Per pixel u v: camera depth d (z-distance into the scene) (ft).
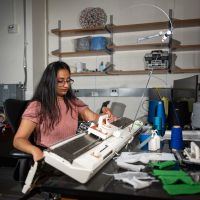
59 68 4.14
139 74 10.14
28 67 9.82
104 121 4.09
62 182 2.29
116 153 3.12
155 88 8.46
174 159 2.94
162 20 9.64
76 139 2.97
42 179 3.52
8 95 9.69
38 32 10.27
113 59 10.34
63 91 4.33
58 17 10.94
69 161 2.28
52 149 2.46
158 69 8.82
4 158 8.60
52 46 11.06
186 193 1.98
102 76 10.62
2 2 10.02
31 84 9.84
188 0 9.32
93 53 10.01
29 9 9.73
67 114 4.61
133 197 1.97
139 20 9.91
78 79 10.92
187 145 3.70
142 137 3.67
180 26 9.25
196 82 5.94
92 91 10.57
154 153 3.21
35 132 4.19
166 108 7.06
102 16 10.34
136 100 10.20
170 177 2.26
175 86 8.32
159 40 9.65
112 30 9.82
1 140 8.25
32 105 3.99
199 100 9.20
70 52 9.84
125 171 2.57
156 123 4.50
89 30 9.90
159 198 1.93
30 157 3.61
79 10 10.67
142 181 2.20
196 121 5.25
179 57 9.53
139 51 10.02
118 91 10.25
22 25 9.82
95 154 2.51
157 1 9.66
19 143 3.26
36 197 6.30
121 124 4.34
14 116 4.24
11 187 6.84
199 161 2.61
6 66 10.12
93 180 2.32
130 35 10.03
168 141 4.10
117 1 10.16
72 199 2.29
